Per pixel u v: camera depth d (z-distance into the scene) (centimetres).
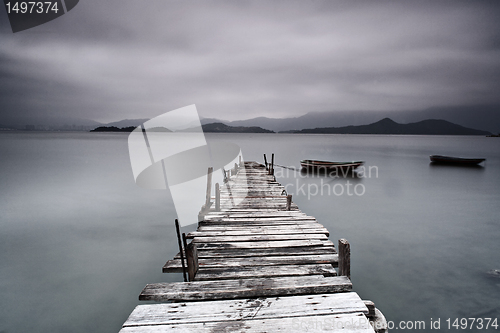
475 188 1831
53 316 518
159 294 360
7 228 983
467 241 883
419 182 2056
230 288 367
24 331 483
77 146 5547
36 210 1216
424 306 546
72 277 650
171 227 992
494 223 1076
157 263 717
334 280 385
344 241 395
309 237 607
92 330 486
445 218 1155
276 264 474
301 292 364
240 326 295
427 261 734
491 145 8719
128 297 575
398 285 619
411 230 991
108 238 888
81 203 1341
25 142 6719
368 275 659
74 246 827
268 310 323
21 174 2184
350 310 321
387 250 808
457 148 6844
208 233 629
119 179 1986
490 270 686
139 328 294
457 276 653
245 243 574
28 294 584
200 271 443
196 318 309
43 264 714
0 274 664
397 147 7081
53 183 1838
